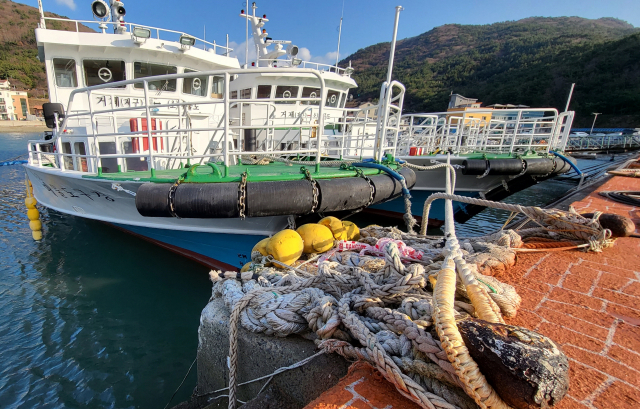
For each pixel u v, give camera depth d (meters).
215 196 3.12
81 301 4.49
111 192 4.27
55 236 6.63
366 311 1.74
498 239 2.86
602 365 1.41
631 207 4.73
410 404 1.23
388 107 4.16
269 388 1.82
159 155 3.66
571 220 2.87
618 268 2.44
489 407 1.07
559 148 9.51
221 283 2.41
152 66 6.37
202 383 2.29
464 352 1.11
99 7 6.52
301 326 1.86
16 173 14.08
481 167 7.00
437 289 1.43
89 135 4.18
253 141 6.09
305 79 8.84
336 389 1.32
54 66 6.01
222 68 7.11
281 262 2.62
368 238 3.15
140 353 3.56
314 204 3.36
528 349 1.04
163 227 4.34
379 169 4.17
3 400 2.91
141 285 4.89
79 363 3.38
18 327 3.90
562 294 2.05
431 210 7.57
